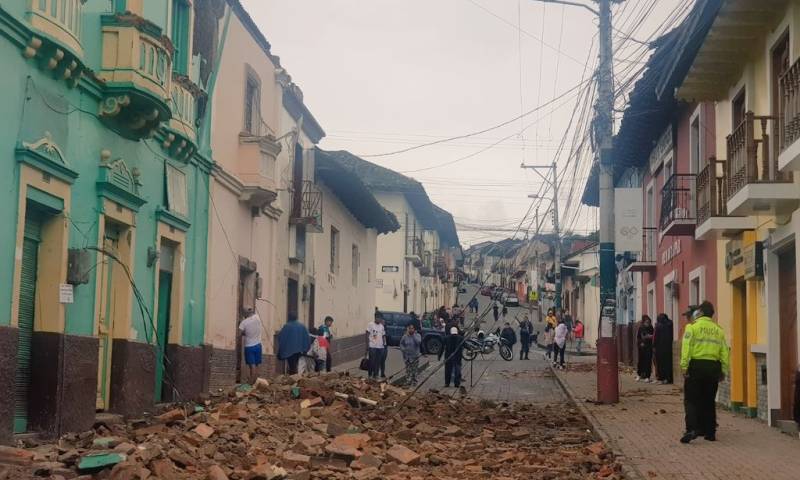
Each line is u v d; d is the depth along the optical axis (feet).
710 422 43.04
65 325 38.81
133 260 47.06
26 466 29.43
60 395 38.06
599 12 65.21
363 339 122.52
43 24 35.70
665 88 63.21
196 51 56.65
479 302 253.65
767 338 49.47
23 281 37.06
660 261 91.20
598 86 65.46
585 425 53.06
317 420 45.01
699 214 58.70
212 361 60.59
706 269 66.69
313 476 32.45
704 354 42.65
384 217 121.70
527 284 240.73
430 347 135.74
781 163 40.93
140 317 48.01
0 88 33.47
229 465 33.40
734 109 56.44
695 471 34.58
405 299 169.37
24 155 34.78
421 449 40.45
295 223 82.79
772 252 49.29
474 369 107.96
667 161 83.35
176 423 40.29
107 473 29.45
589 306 180.24
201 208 58.70
